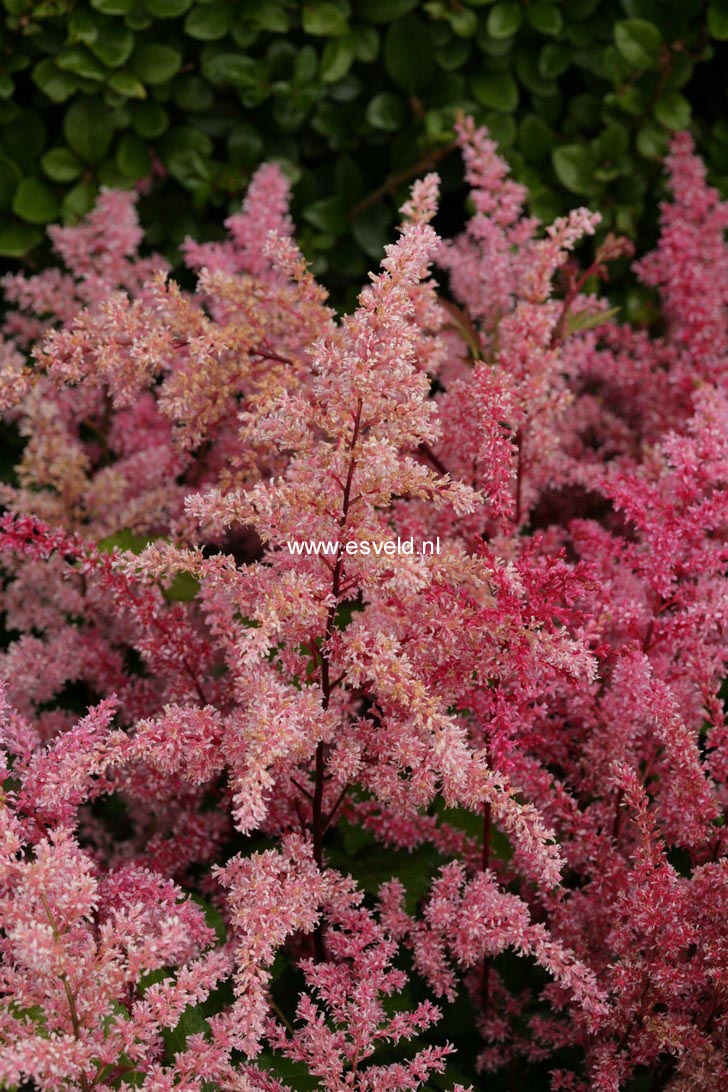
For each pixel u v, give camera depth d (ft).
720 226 4.36
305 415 3.61
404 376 3.60
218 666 4.02
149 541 4.08
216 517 3.63
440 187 4.53
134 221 4.30
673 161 4.39
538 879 3.73
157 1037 3.61
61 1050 3.28
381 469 3.55
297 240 4.52
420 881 3.85
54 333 3.79
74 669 4.04
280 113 4.43
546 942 3.65
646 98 4.52
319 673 3.71
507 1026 3.83
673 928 3.64
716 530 4.14
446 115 4.44
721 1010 3.69
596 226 4.51
